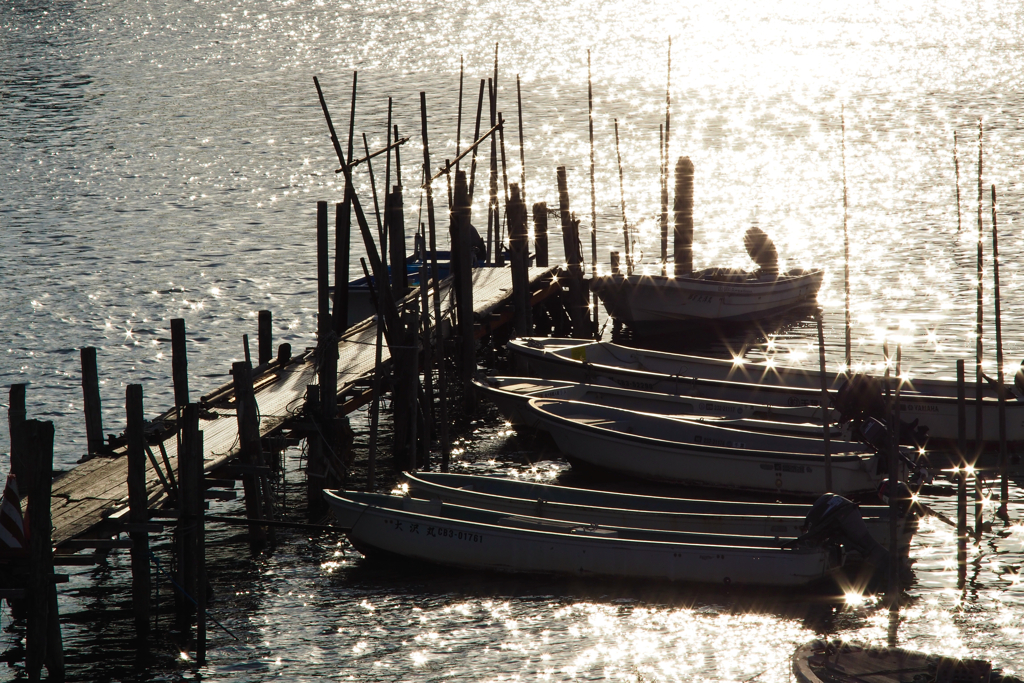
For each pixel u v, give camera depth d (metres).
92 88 153.62
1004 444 40.41
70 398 52.00
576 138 125.69
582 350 54.09
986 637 31.03
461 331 50.19
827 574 33.38
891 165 107.38
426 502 36.91
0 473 43.56
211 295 69.50
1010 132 119.69
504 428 49.94
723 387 49.03
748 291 63.84
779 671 29.42
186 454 31.73
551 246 83.25
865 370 55.31
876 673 27.73
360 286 60.03
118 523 31.17
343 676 29.55
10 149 117.19
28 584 26.70
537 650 30.75
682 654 30.41
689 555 33.66
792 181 102.94
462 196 49.16
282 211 93.19
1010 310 63.91
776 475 40.94
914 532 34.66
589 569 34.28
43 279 72.56
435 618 32.59
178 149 117.69
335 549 37.34
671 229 87.69
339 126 129.38
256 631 31.92
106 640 31.39
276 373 45.31
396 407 45.16
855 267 74.94
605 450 43.22
